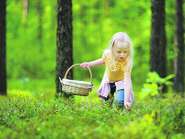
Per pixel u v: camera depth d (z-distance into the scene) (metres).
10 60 47.50
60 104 12.02
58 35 16.06
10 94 21.58
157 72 22.02
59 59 16.06
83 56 46.12
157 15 21.77
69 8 16.00
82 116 10.69
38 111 11.25
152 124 9.61
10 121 10.48
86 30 46.16
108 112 10.91
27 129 9.62
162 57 22.06
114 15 44.84
